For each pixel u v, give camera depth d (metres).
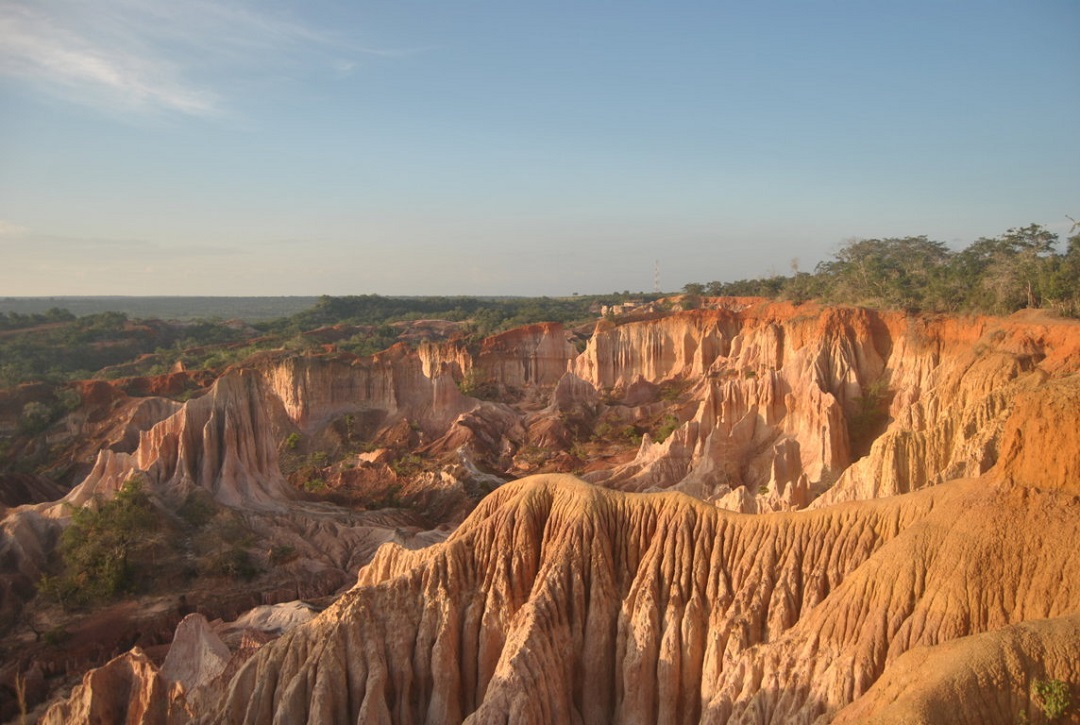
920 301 108.38
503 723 32.50
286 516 81.75
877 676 29.14
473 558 40.91
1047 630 24.66
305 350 164.88
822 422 80.88
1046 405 30.12
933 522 31.45
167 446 83.06
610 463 104.19
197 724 37.53
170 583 68.12
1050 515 29.09
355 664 36.91
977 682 23.77
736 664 33.25
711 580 36.91
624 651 36.91
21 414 119.88
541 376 155.75
